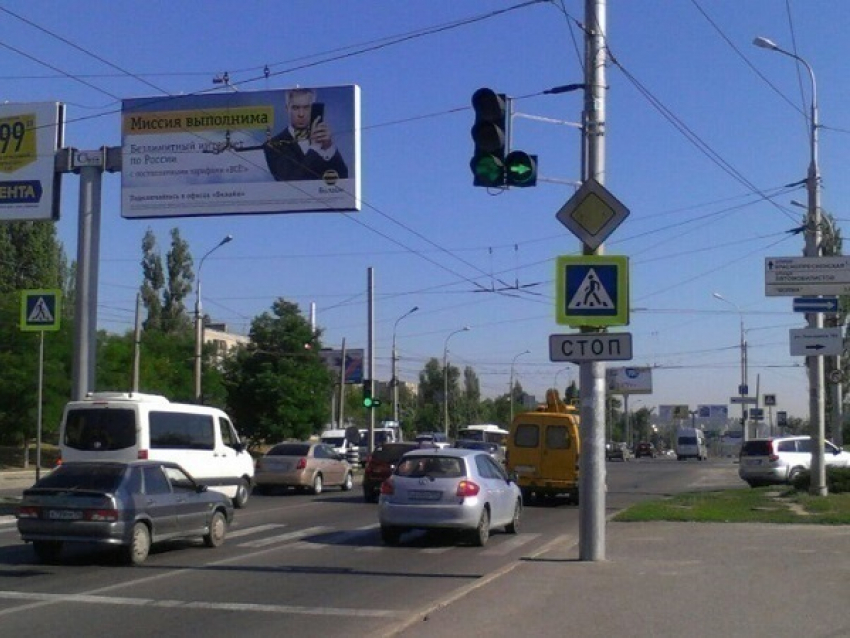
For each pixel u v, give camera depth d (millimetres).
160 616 11438
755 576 13234
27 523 15391
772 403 76125
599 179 14516
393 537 18781
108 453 23422
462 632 9859
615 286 14094
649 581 12836
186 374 61500
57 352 51938
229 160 33125
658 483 42469
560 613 10766
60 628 10734
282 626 10836
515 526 20750
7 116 31203
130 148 33406
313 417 54062
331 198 32781
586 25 14625
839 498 27047
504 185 13312
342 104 32875
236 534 20422
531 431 29344
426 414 103125
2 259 63250
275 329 54094
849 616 10555
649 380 106812
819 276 26203
